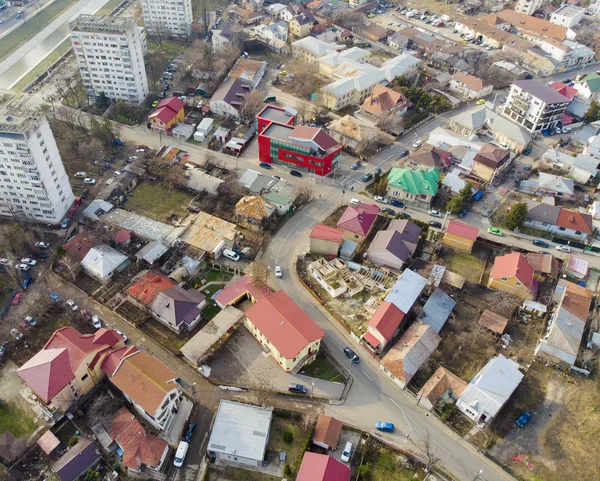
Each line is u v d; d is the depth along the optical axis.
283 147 151.75
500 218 141.75
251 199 135.12
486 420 94.00
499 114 191.00
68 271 119.94
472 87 198.62
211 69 198.50
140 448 85.38
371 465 87.88
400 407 96.88
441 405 97.19
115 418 90.38
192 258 122.94
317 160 149.50
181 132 167.50
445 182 149.38
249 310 105.31
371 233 135.00
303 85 194.12
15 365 101.44
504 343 108.44
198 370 100.94
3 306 111.25
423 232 134.75
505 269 118.69
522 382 101.06
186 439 90.19
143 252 122.69
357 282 119.62
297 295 117.44
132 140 165.75
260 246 128.25
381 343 105.12
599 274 127.00
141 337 107.06
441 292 116.25
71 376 90.88
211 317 111.62
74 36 168.62
